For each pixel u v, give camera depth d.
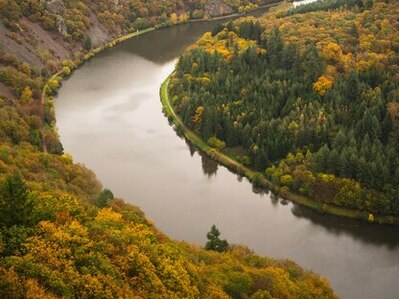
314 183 145.75
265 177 156.62
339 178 144.75
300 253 128.62
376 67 181.00
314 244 132.00
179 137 184.62
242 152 168.25
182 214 142.12
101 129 187.25
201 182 157.75
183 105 190.88
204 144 176.38
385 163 142.50
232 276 88.50
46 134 167.62
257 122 170.62
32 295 56.97
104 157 168.62
